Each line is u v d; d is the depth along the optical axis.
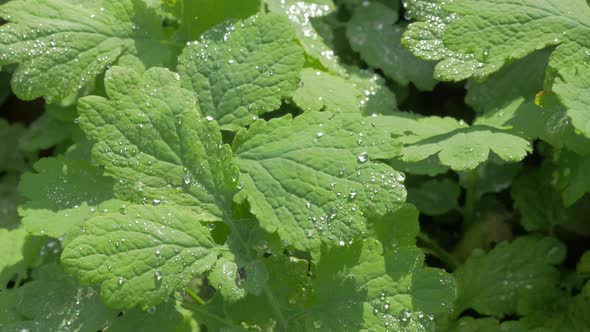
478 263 0.51
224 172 0.44
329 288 0.44
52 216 0.46
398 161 0.49
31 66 0.48
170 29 0.52
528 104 0.50
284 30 0.47
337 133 0.44
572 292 0.52
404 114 0.51
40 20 0.48
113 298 0.41
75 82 0.49
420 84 0.57
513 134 0.47
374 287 0.44
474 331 0.49
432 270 0.43
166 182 0.44
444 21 0.48
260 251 0.44
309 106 0.49
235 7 0.50
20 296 0.46
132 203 0.44
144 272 0.42
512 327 0.49
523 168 0.56
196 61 0.47
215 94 0.46
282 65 0.46
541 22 0.45
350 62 0.59
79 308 0.45
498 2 0.46
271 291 0.45
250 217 0.46
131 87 0.44
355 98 0.49
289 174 0.44
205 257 0.43
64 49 0.48
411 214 0.46
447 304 0.43
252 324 0.45
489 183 0.56
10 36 0.48
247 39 0.47
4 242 0.50
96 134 0.44
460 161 0.45
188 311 0.45
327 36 0.57
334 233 0.43
